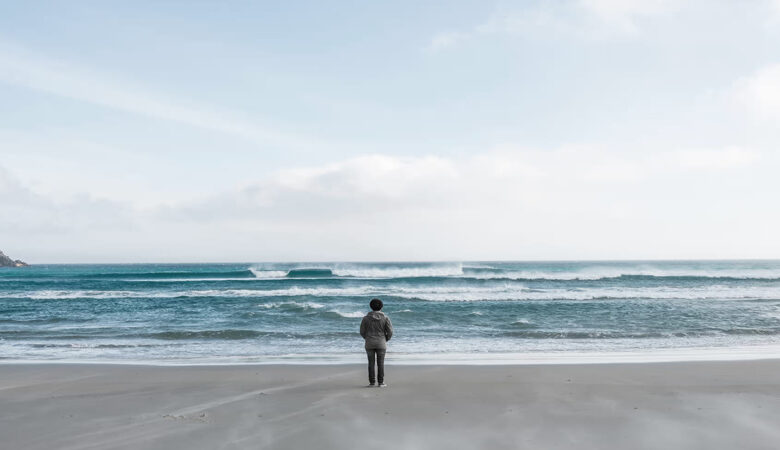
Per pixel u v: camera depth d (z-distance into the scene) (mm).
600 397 6809
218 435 5242
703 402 6449
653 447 4730
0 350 12445
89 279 50812
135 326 16875
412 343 13148
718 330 15195
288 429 5418
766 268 83312
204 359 10977
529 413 5984
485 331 15250
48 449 4871
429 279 41156
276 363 10297
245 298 26562
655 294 27766
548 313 19406
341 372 9102
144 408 6445
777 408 6102
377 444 4883
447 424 5547
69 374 9094
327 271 53562
